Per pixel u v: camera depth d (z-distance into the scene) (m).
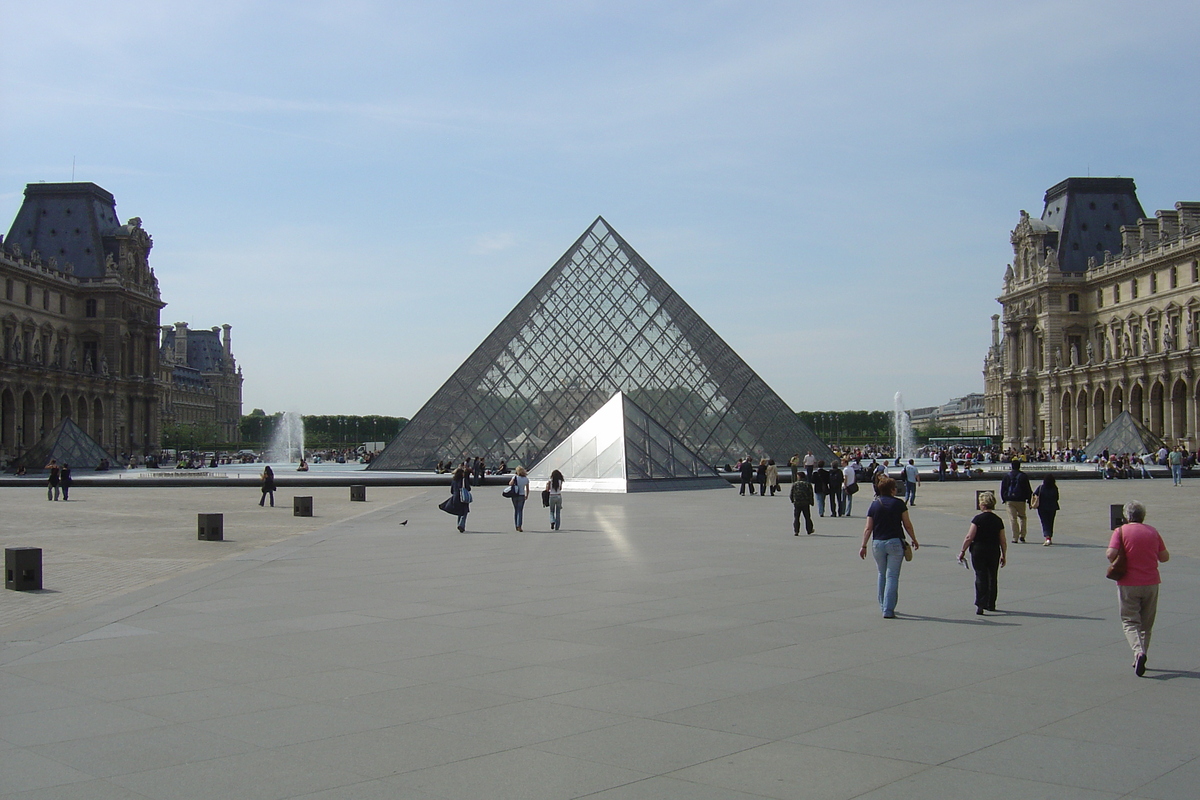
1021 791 11.13
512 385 101.38
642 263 106.94
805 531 43.59
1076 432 184.88
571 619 21.77
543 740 13.00
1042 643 19.08
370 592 25.94
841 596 25.05
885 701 14.82
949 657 17.83
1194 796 10.96
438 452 99.44
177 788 11.30
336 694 15.32
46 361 187.12
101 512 61.16
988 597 22.36
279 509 63.50
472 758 12.31
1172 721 13.77
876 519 22.19
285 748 12.71
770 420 99.88
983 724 13.65
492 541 40.34
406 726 13.62
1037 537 42.09
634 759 12.25
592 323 103.69
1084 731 13.32
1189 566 31.55
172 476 118.38
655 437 82.69
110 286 197.12
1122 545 16.69
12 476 125.62
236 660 17.70
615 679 16.20
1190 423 153.50
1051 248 196.62
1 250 169.38
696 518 52.19
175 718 14.05
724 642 19.19
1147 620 16.77
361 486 70.94
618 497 71.56
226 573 30.09
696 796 11.03
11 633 20.38
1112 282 184.12
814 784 11.38
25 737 13.20
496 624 21.16
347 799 10.97
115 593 27.03
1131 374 167.38
